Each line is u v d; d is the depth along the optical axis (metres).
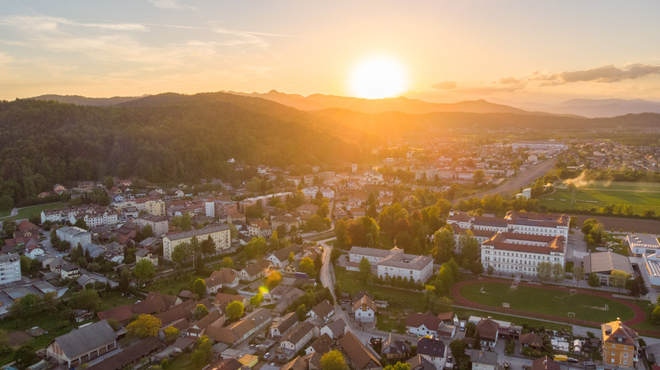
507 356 193.38
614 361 186.00
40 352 194.88
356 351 187.62
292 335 199.50
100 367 178.50
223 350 199.38
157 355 193.88
